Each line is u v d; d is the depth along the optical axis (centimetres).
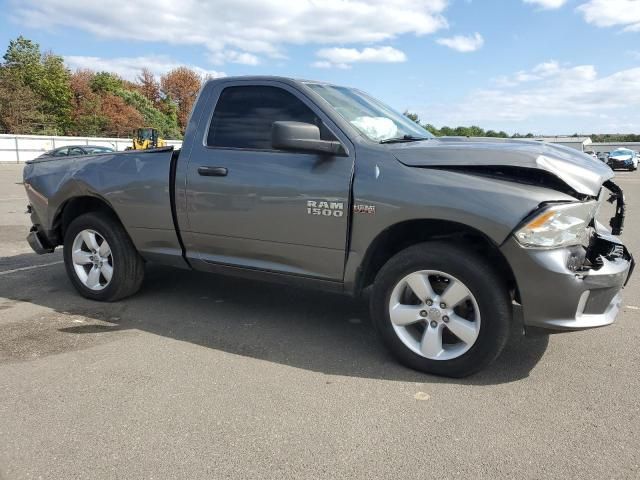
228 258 416
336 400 306
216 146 409
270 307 480
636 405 302
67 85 5516
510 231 300
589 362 361
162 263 461
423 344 339
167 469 242
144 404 300
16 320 441
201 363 357
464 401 306
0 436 268
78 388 319
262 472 240
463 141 378
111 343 392
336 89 420
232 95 412
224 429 275
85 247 502
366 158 347
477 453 255
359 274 359
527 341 397
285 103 389
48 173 517
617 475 239
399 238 360
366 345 392
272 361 362
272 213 378
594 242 361
